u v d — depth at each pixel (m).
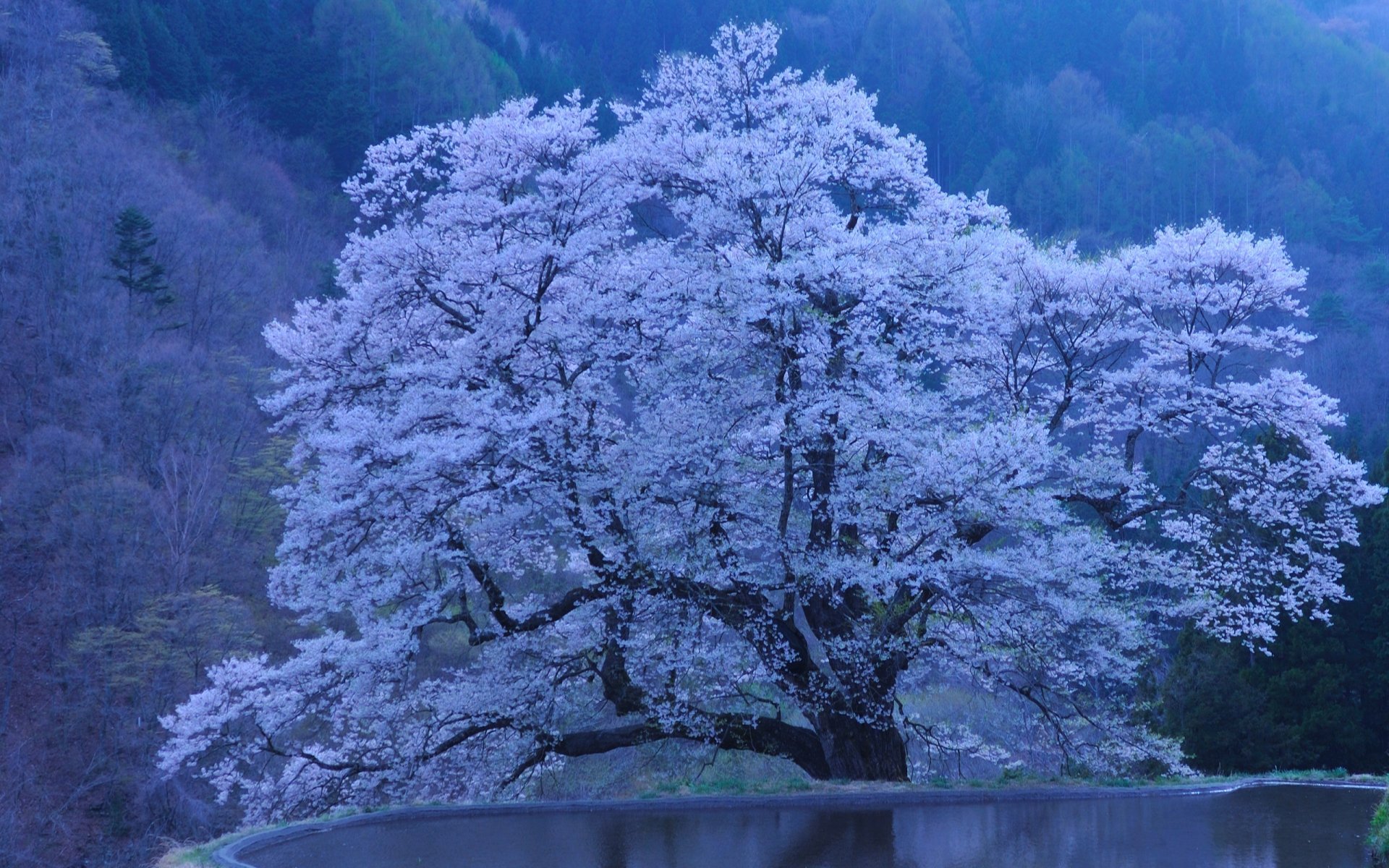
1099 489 18.94
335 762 18.44
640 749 20.61
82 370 40.31
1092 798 14.27
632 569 16.70
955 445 15.36
